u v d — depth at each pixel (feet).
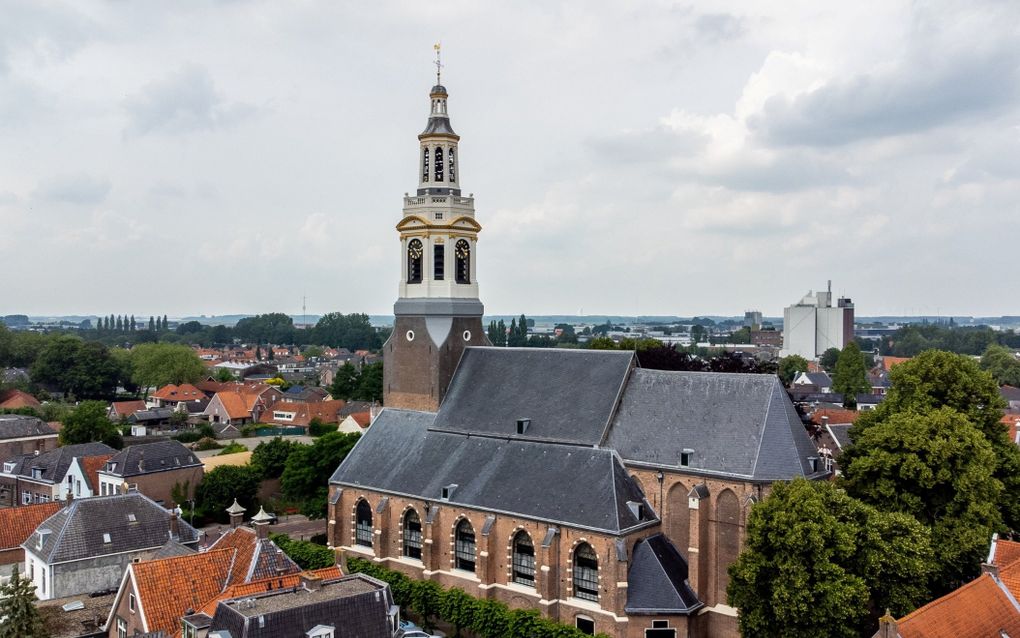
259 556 207.72
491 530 239.91
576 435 248.52
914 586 191.72
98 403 503.20
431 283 296.92
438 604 235.20
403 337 299.38
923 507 215.10
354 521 280.31
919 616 157.28
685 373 246.47
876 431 224.74
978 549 205.57
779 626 185.26
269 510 378.12
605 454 237.86
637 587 215.92
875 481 221.46
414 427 288.10
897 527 194.39
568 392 261.85
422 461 271.90
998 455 239.91
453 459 265.75
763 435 221.46
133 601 197.67
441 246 296.71
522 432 258.78
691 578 220.43
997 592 174.91
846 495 205.57
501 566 239.30
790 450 219.61
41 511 297.94
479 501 244.83
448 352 292.20
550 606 225.76
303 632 154.81
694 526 219.82
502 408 271.69
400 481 268.41
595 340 446.19
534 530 232.12
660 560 219.82
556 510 229.45
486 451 262.06
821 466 229.45
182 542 273.54
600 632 217.56
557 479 238.68
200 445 556.51
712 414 233.76
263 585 186.80
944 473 208.85
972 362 255.09
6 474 418.92
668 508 230.68
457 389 288.92
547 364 274.98
